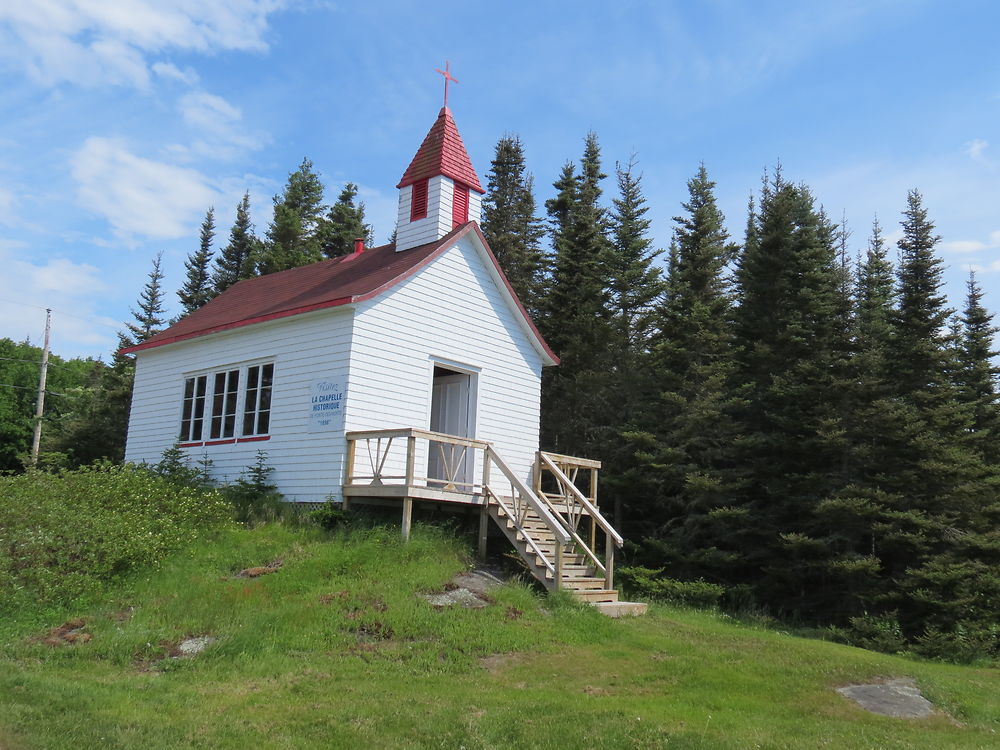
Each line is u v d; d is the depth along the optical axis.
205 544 13.84
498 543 16.31
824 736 8.03
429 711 8.18
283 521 15.19
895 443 22.27
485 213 37.94
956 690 10.46
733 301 28.14
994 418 28.98
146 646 9.91
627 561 24.69
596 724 7.96
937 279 26.09
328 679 9.22
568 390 28.09
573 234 30.50
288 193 43.91
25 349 53.06
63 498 14.32
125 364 40.47
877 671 10.80
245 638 10.09
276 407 17.02
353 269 19.58
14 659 9.38
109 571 12.04
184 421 19.45
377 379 16.12
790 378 23.64
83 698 8.11
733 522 22.67
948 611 20.38
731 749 7.45
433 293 17.55
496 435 18.58
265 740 7.32
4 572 11.09
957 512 22.22
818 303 24.89
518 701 8.68
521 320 19.66
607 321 29.36
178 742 7.17
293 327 17.05
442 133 19.50
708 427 23.50
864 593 21.23
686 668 10.50
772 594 23.34
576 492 16.09
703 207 30.92
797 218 32.84
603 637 11.94
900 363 24.86
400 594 11.97
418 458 16.70
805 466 23.44
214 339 19.08
